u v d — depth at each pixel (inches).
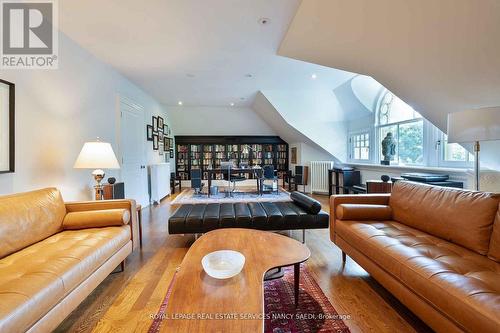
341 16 82.7
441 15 68.1
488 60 73.1
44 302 46.4
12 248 62.9
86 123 122.8
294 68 154.7
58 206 82.1
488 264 55.0
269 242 71.2
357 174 211.8
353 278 81.4
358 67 112.1
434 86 96.3
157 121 240.8
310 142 252.2
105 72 141.5
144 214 170.4
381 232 76.3
